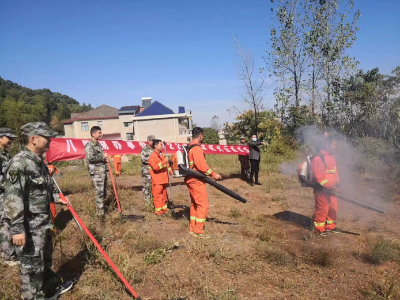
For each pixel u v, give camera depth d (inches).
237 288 136.3
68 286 134.0
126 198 301.7
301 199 307.3
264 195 327.0
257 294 132.3
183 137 1476.4
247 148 409.7
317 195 199.5
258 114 730.2
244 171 413.7
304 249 179.3
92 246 173.0
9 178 107.8
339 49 593.9
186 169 191.0
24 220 113.0
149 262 156.9
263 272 151.9
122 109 1761.8
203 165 189.2
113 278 140.2
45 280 128.1
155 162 242.4
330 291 135.8
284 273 151.4
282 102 642.8
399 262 163.0
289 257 167.0
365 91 512.1
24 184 110.6
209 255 167.2
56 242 179.0
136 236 191.6
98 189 228.8
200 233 195.3
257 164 378.6
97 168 229.3
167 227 216.8
